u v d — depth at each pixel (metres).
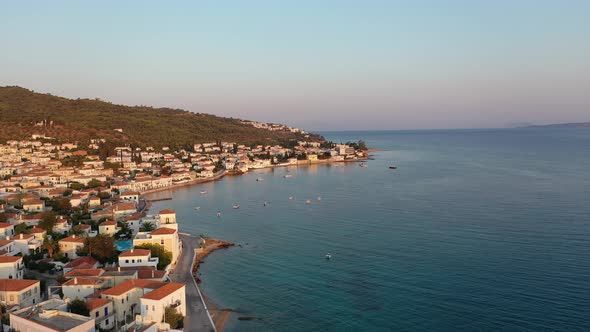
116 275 92.44
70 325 62.25
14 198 187.88
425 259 122.12
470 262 117.88
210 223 178.00
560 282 101.69
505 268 112.12
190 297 98.94
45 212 154.75
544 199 199.38
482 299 94.88
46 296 88.94
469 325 84.62
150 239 120.19
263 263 124.44
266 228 167.12
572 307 89.44
